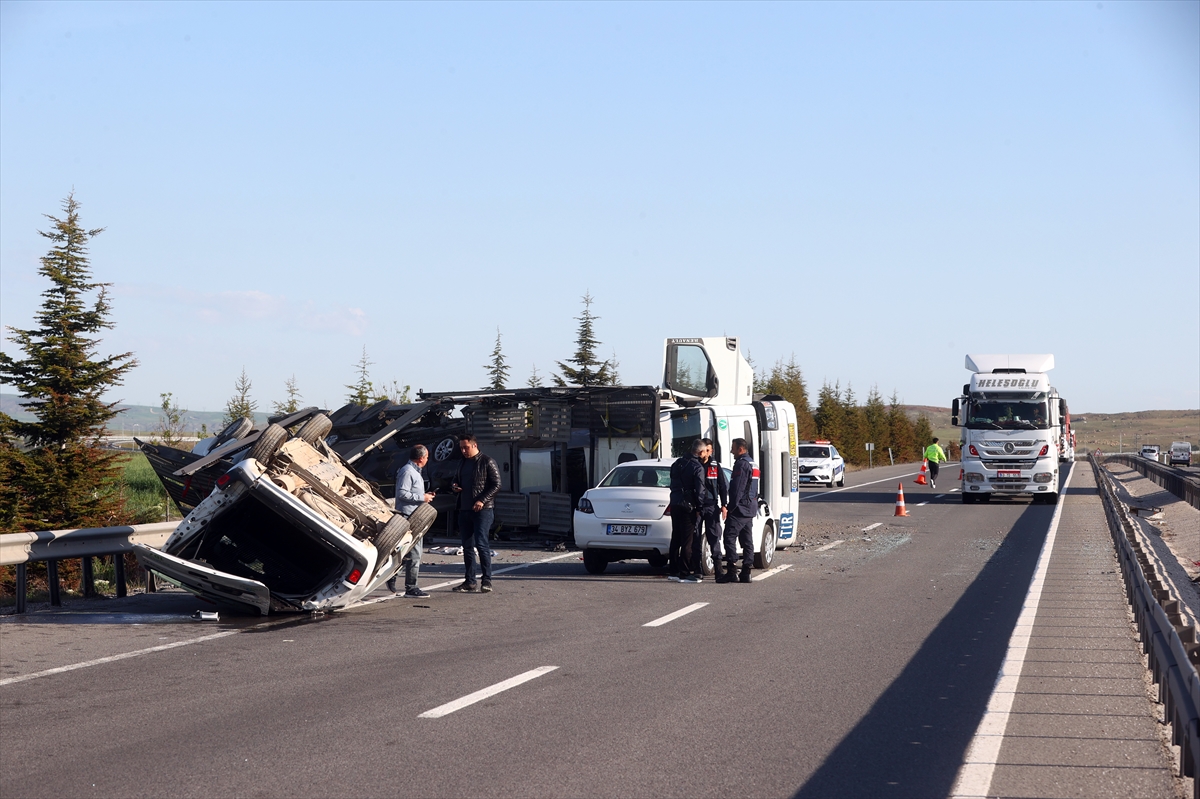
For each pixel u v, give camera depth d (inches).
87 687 312.3
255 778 222.5
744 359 888.9
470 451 547.8
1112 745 251.9
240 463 440.8
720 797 211.8
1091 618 446.3
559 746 248.1
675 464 590.9
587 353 1921.8
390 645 384.8
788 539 774.5
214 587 436.8
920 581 581.9
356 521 466.3
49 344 1051.3
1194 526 1007.0
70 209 1062.4
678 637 401.7
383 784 218.5
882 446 3368.6
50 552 482.3
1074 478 2132.1
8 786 217.2
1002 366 1320.1
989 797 213.5
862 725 269.4
